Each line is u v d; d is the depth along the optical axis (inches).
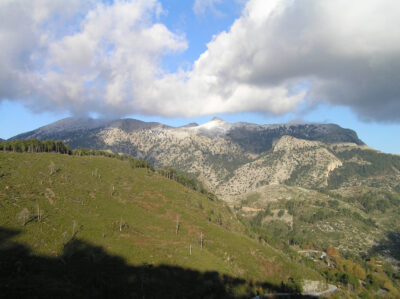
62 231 4010.8
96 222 4724.4
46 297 2628.0
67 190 5497.1
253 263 5570.9
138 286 3417.8
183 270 4138.8
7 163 5802.2
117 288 3235.7
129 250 4195.4
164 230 5482.3
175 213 6530.5
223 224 7509.8
